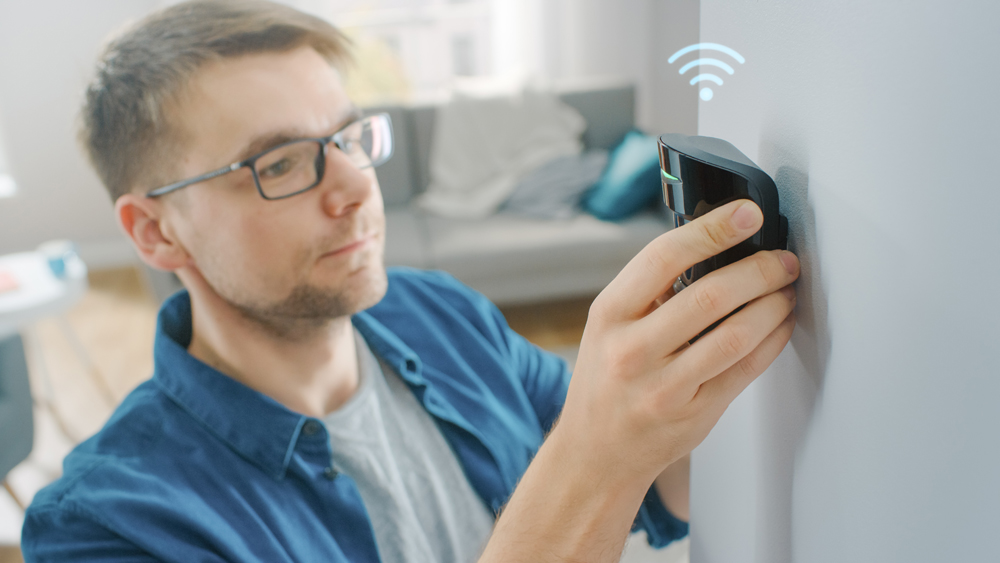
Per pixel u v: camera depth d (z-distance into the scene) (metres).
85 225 3.99
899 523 0.27
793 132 0.32
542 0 4.02
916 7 0.23
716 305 0.30
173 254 0.68
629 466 0.36
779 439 0.37
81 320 3.34
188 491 0.64
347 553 0.68
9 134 3.78
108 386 2.71
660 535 0.74
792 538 0.37
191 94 0.62
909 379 0.26
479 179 3.06
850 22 0.27
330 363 0.73
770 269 0.31
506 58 4.15
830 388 0.31
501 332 0.97
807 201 0.31
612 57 4.03
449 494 0.77
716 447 0.48
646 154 2.81
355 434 0.73
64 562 0.59
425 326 0.88
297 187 0.65
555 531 0.38
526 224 2.86
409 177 3.15
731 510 0.46
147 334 3.15
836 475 0.32
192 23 0.62
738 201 0.31
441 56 4.19
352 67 0.74
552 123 3.15
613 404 0.34
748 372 0.33
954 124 0.22
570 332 2.78
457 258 2.67
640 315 0.33
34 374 2.83
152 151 0.64
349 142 0.69
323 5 4.03
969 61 0.21
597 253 2.72
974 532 0.23
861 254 0.28
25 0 3.62
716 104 0.41
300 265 0.66
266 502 0.66
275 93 0.64
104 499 0.60
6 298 2.21
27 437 1.84
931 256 0.24
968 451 0.23
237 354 0.70
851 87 0.27
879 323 0.27
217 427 0.67
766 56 0.34
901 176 0.25
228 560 0.62
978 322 0.22
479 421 0.82
